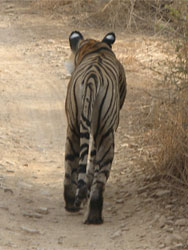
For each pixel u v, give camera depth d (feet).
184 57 44.21
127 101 55.31
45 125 49.93
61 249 26.73
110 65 31.48
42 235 28.40
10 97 56.95
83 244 27.68
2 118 50.24
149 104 52.65
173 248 27.04
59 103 56.39
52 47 79.46
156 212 31.42
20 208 31.83
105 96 29.50
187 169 33.17
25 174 38.14
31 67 69.46
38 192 35.12
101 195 30.27
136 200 33.60
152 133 43.65
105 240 28.25
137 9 88.53
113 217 31.53
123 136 46.50
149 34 82.53
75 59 34.88
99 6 92.99
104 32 86.53
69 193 31.71
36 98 57.52
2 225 28.66
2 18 97.45
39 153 43.09
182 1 44.01
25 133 47.32
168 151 35.17
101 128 29.94
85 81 29.07
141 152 41.73
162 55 70.13
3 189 34.19
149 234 28.81
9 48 78.69
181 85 44.52
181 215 30.71
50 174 38.83
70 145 31.09
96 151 30.89
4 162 39.60
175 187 32.50
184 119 36.11
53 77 65.67
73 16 95.61
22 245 26.63
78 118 29.94
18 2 108.78
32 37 84.89
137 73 64.34
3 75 64.80
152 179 35.63
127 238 28.48
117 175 38.17
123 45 77.20
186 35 41.04
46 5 102.17
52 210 32.40
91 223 30.30
